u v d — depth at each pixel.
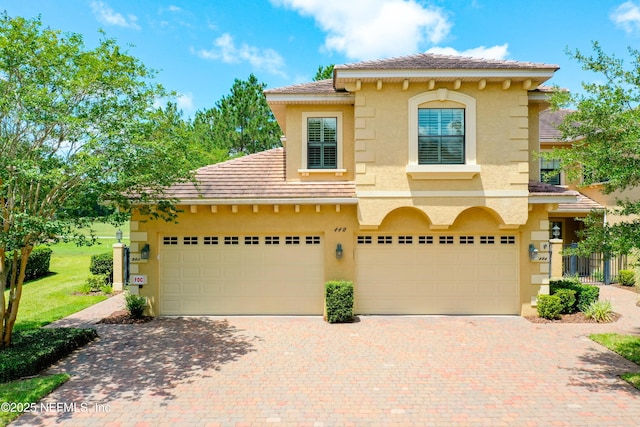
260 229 12.95
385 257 13.09
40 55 8.38
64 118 8.03
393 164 12.25
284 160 14.73
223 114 34.81
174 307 13.12
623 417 6.43
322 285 13.09
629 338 10.38
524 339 10.58
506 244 13.06
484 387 7.61
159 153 9.30
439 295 13.06
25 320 12.48
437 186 12.20
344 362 8.94
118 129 8.69
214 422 6.29
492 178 12.16
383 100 12.27
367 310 13.09
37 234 8.59
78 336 9.92
